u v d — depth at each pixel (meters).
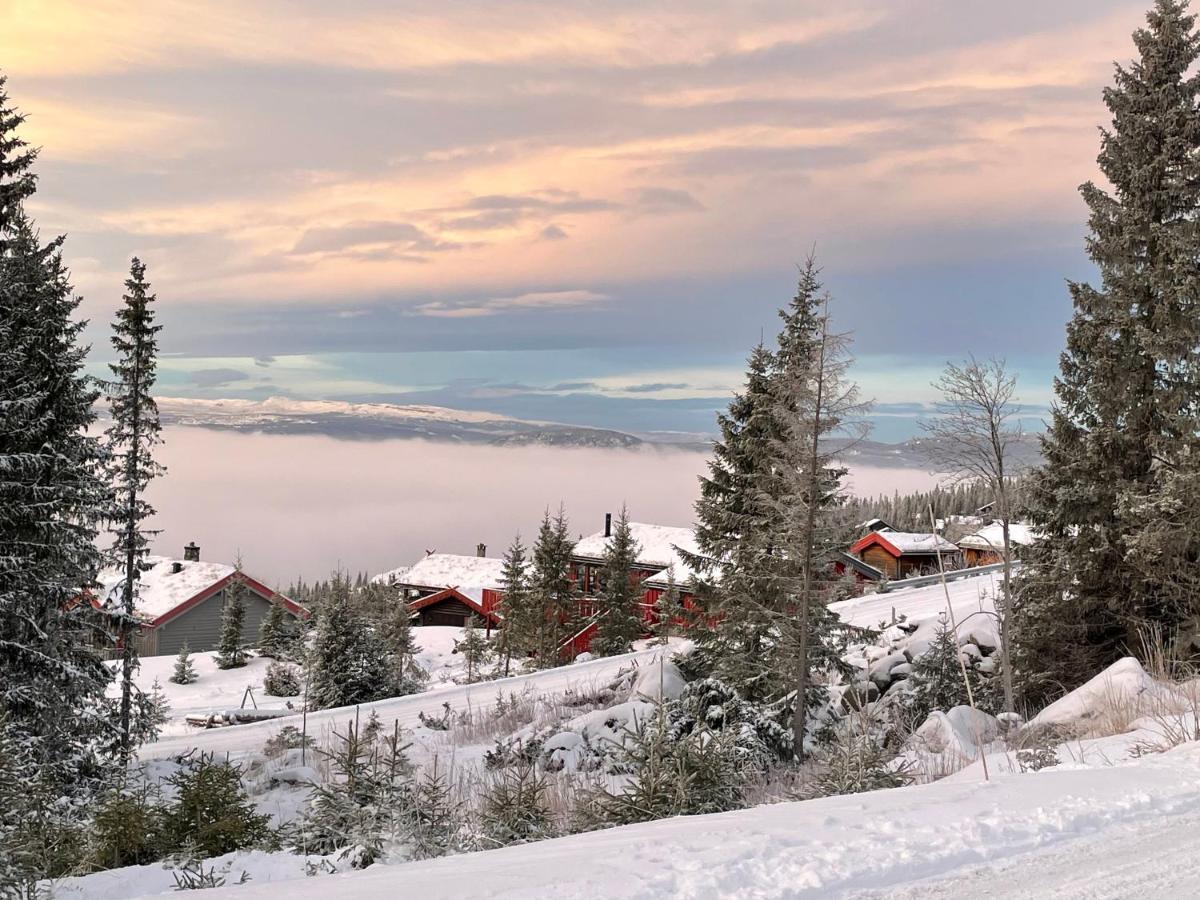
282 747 22.61
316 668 38.09
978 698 20.36
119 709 24.44
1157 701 10.88
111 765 20.41
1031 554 23.52
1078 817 5.02
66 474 21.16
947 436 21.91
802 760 17.45
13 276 20.56
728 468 25.95
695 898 3.80
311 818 9.41
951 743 11.86
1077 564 22.36
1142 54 22.47
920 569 59.91
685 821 5.69
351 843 8.38
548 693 28.92
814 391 19.64
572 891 3.86
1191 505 19.78
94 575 22.42
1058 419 22.61
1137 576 21.61
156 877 7.55
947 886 4.02
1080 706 12.59
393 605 54.84
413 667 45.44
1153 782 5.81
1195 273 20.58
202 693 46.81
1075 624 22.61
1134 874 4.17
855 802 5.73
